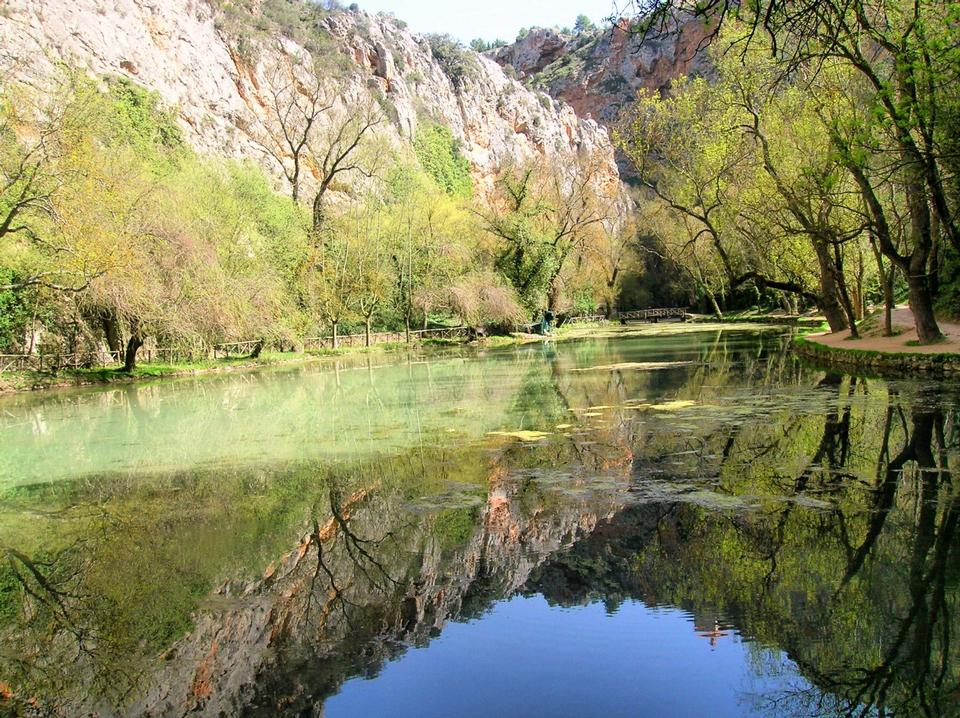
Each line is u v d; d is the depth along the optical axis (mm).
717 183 25219
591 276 62031
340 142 49812
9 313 26391
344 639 5359
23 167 21328
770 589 5773
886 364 18641
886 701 4238
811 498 7965
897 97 16469
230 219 34625
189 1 68125
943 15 13914
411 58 104750
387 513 8461
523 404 16781
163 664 5125
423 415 15930
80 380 26250
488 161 110188
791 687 4438
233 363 32688
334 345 41812
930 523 6926
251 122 69375
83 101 24469
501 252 50562
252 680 4805
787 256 29953
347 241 42281
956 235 17031
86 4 54375
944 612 5207
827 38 12930
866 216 18875
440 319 58125
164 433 15398
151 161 38500
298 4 91938
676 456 10398
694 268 57906
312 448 12680
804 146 21047
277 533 7938
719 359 25781
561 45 165625
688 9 8023
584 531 7434
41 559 7516
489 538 7418
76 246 22250
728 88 22891
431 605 5867
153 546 7734
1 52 41344
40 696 4750
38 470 12109
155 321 26828
